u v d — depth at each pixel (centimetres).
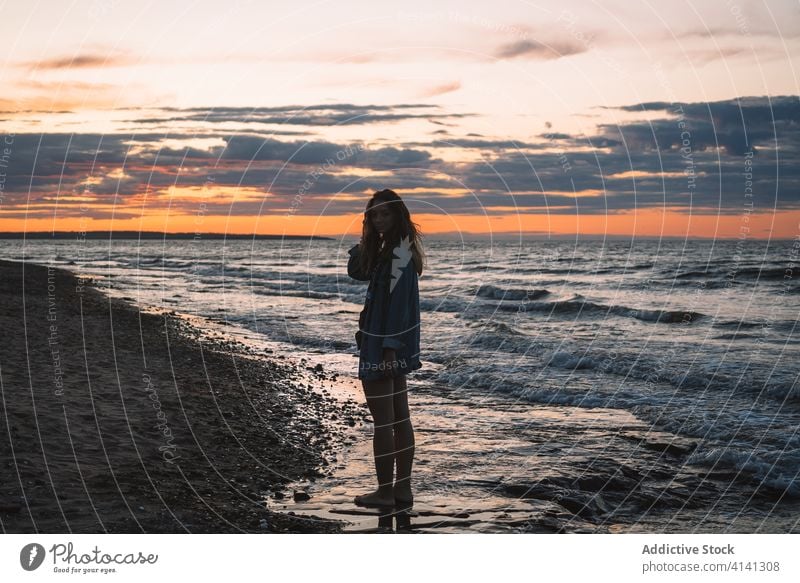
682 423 675
